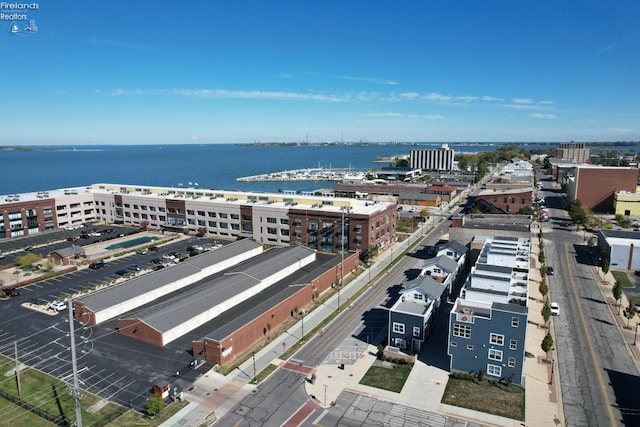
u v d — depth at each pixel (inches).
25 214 5211.6
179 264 3580.2
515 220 4936.0
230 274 3435.0
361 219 4242.1
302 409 1955.0
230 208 5049.2
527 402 1999.3
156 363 2332.7
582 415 1903.3
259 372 2262.6
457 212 6924.2
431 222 6131.9
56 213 5561.0
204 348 2361.0
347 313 3038.9
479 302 2331.4
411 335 2458.2
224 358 2340.1
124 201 5807.1
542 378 2198.6
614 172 6535.4
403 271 3946.9
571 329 2738.7
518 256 3395.7
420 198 7554.1
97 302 2859.3
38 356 2407.7
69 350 2469.2
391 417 1898.4
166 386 2036.2
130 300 2967.5
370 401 2016.5
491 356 2175.2
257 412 1932.8
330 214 4389.8
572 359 2380.7
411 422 1865.2
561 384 2145.7
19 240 4982.8
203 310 2775.6
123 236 5191.9
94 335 2640.3
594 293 3346.5
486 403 1996.8
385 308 3122.5
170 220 5497.1
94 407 1958.7
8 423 1844.2
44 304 3129.9
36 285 3535.9
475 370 2222.0
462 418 1891.0
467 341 2215.8
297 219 4603.8
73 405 1969.7
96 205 6077.8
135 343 2544.3
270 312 2746.1
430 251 4579.2
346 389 2116.1
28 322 2834.6
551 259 4252.0
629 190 6510.8
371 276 3818.9
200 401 2011.6
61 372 2247.8
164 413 1918.1
